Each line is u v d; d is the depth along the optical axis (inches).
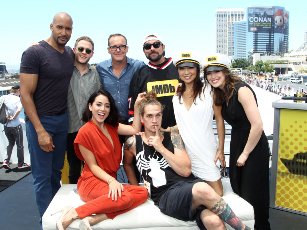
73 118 141.4
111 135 123.3
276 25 5994.1
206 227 102.3
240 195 119.1
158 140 114.6
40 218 140.7
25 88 123.8
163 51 136.7
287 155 139.8
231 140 118.8
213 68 109.6
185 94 119.3
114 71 145.3
